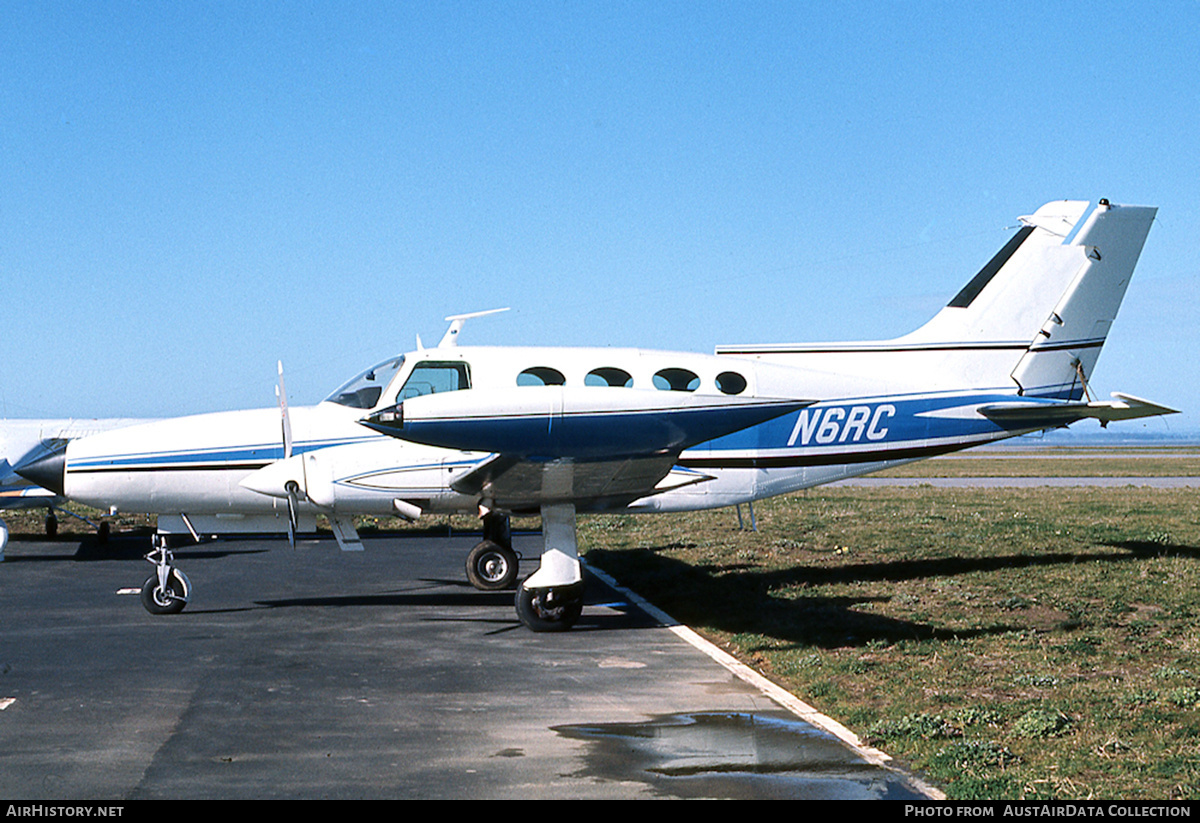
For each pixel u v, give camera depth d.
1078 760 5.42
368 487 10.03
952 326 12.18
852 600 10.79
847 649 8.50
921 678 7.44
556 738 5.91
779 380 11.33
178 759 5.45
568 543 9.66
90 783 5.04
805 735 5.98
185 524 10.94
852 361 11.91
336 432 10.42
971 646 8.52
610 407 7.47
